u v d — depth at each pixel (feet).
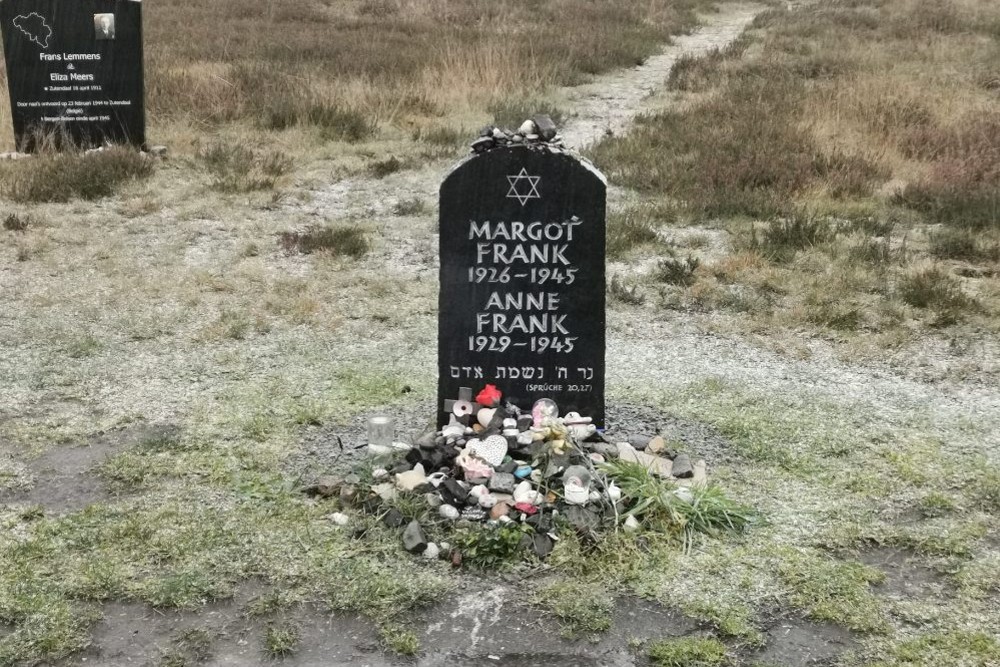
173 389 14.83
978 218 23.44
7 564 10.41
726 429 13.71
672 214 23.95
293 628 9.62
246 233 22.53
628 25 56.29
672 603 10.03
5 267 19.99
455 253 12.73
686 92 39.37
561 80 40.63
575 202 12.51
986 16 55.01
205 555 10.62
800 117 32.48
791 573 10.46
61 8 27.09
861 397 15.03
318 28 50.39
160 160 27.94
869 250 21.27
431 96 35.73
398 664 9.21
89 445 13.09
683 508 11.32
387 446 12.42
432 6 57.88
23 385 14.88
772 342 17.16
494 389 12.80
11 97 27.63
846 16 56.13
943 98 34.40
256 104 33.53
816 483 12.36
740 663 9.23
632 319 18.19
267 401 14.35
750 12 67.51
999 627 9.71
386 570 10.45
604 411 13.65
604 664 9.23
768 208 24.27
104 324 17.40
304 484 12.03
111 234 22.07
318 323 17.65
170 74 35.45
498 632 9.63
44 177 24.88
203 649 9.34
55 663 9.13
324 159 29.01
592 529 11.02
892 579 10.50
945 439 13.62
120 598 9.96
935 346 17.19
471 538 10.73
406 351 16.49
